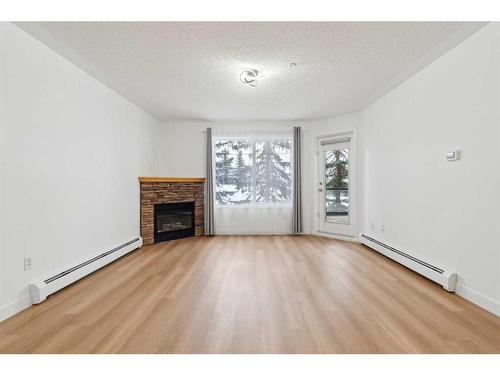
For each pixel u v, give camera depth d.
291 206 5.67
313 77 3.37
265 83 3.57
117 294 2.58
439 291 2.64
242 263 3.59
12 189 2.22
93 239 3.35
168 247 4.54
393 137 3.78
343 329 1.96
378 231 4.23
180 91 3.88
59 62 2.76
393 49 2.67
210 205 5.58
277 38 2.48
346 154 5.16
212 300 2.44
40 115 2.51
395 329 1.95
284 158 5.68
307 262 3.63
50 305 2.35
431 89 2.97
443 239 2.79
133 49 2.67
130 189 4.32
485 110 2.26
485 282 2.28
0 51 2.12
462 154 2.52
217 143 5.69
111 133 3.78
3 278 2.13
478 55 2.33
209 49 2.68
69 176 2.91
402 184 3.56
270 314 2.18
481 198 2.31
